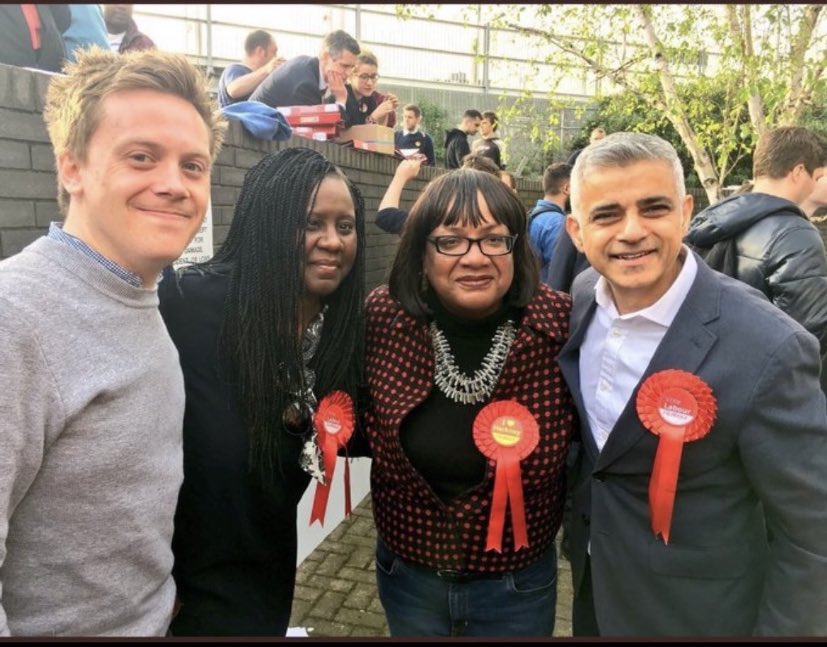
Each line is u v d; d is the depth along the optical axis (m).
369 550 3.19
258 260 1.40
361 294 1.55
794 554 1.28
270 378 1.38
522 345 1.49
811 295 2.15
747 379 1.23
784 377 1.21
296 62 4.29
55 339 0.94
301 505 3.00
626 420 1.35
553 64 5.82
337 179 1.47
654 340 1.36
